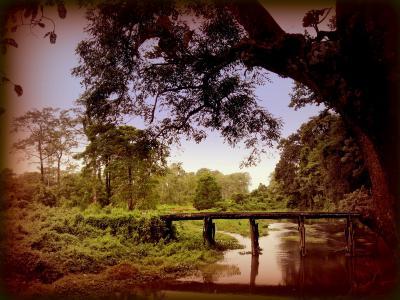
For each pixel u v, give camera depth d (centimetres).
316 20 441
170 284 1296
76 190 3269
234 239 2581
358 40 414
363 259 1738
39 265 1209
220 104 856
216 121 873
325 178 2783
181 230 2656
